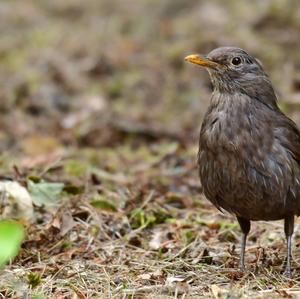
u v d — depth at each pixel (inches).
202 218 487.2
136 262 413.4
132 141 665.0
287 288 367.2
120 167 589.9
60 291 369.4
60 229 437.7
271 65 787.4
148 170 582.9
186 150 636.7
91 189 503.5
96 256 425.4
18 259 411.2
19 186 457.1
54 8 1055.0
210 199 408.8
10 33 960.9
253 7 928.3
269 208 395.2
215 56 406.6
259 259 416.8
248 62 406.3
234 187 391.9
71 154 610.2
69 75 799.7
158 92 773.9
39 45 896.9
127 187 518.0
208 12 928.3
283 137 391.5
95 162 600.4
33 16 1022.4
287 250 400.8
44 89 765.3
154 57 843.4
